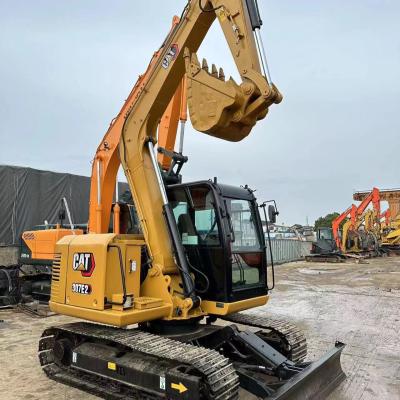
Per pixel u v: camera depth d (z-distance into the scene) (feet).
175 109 19.88
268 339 18.01
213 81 14.58
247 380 14.40
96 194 21.42
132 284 16.19
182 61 16.52
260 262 17.66
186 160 18.60
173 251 16.17
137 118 17.48
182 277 15.98
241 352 16.80
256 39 14.51
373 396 15.84
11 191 43.75
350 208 102.63
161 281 16.14
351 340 23.77
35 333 24.97
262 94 13.84
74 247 16.76
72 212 49.01
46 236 33.32
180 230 16.89
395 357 20.59
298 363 16.26
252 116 14.44
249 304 16.44
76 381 16.34
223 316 19.39
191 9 16.17
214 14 15.94
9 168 43.83
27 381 17.07
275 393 12.67
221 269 15.52
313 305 35.27
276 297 39.65
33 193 45.60
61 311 16.89
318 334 25.18
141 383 14.07
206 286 15.85
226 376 12.74
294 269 71.77
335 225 98.48
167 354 13.19
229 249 15.49
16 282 34.19
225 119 14.48
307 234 136.05
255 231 17.76
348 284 49.78
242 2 14.51
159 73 16.98
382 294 41.50
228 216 15.74
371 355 20.93
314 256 92.27
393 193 135.33
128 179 17.63
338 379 16.38
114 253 15.84
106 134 21.08
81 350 16.53
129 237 17.20
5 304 33.47
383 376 17.95
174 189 17.13
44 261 33.12
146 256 17.13
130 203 24.88
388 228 123.24
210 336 16.92
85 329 16.67
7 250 38.83
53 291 17.60
